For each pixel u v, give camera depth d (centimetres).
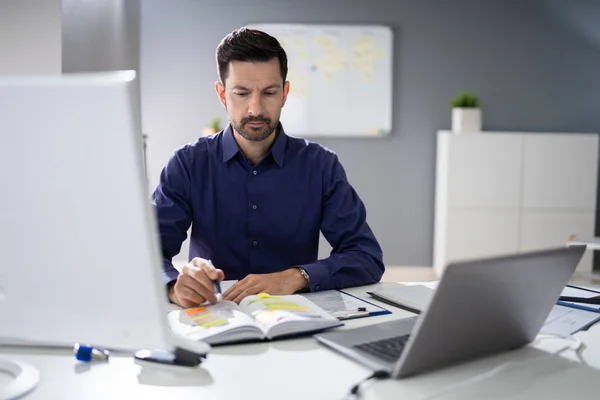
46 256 78
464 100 470
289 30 480
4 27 236
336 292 143
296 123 487
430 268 506
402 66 489
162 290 79
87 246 77
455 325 87
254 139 155
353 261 153
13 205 76
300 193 174
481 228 466
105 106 73
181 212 169
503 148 461
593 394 84
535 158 463
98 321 80
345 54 482
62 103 73
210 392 82
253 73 147
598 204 504
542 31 488
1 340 94
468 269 81
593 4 485
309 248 178
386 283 158
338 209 172
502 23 488
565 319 121
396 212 502
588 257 470
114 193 75
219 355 97
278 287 135
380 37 482
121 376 88
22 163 75
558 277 97
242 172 172
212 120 492
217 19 484
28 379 85
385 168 497
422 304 125
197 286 119
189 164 171
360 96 486
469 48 489
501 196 464
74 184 75
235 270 175
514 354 101
